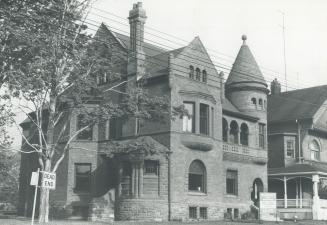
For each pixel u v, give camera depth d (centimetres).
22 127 4759
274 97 5588
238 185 4047
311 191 4647
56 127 3916
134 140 3206
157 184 3338
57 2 2542
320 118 5000
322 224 3388
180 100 3500
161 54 3825
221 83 3900
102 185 3706
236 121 4184
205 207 3584
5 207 6009
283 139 4903
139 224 2809
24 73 2334
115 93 3759
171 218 3303
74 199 3709
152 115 2906
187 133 3500
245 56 4684
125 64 3753
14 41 2261
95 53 2697
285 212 4300
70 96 2725
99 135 3822
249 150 4247
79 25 2617
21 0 2344
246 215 3969
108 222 3002
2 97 2470
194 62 3669
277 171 4566
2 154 4234
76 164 3781
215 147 3759
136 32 3734
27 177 4334
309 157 4897
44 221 2623
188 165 3500
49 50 2422
